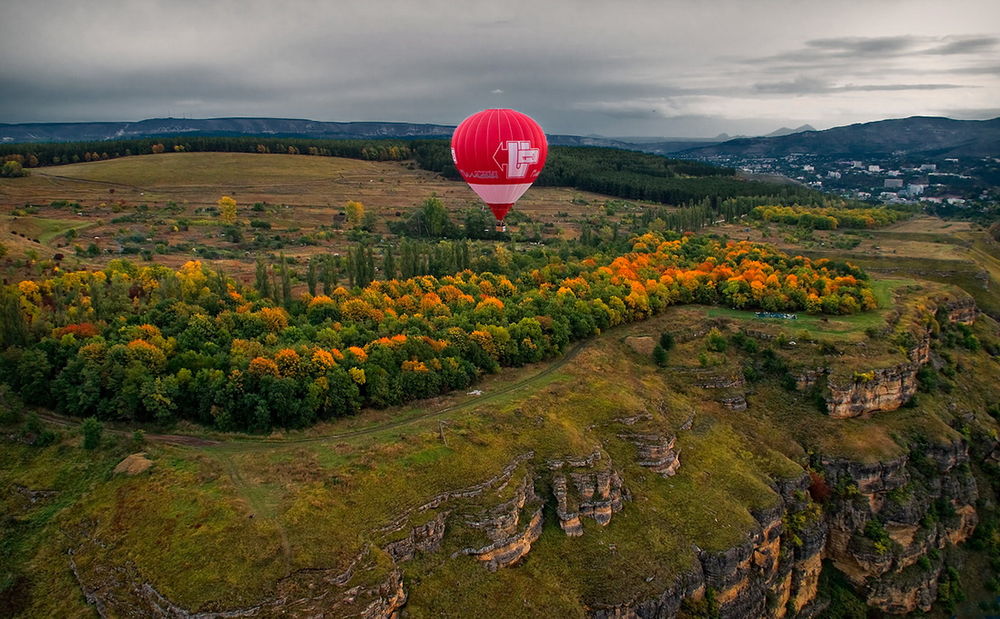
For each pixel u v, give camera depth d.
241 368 109.44
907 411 139.62
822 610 116.75
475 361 129.50
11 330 115.69
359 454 96.88
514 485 96.00
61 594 78.94
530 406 114.00
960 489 132.62
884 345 146.62
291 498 87.38
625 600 89.88
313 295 162.75
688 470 115.25
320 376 111.06
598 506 100.38
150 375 106.81
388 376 116.31
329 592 76.00
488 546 89.88
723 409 135.12
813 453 127.94
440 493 91.50
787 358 144.75
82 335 117.31
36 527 86.88
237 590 74.31
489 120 136.88
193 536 80.81
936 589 122.12
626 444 113.00
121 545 81.44
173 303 136.12
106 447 96.56
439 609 82.94
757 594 104.44
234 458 96.38
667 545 99.38
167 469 92.00
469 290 169.00
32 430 99.12
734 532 103.06
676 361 144.25
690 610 95.62
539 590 88.94
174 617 73.06
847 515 122.06
